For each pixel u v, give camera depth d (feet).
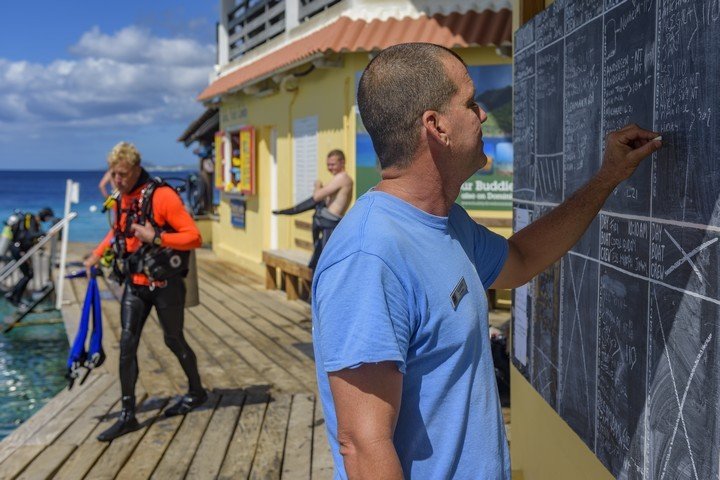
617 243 7.84
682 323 6.30
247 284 41.78
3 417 22.52
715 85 5.67
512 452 13.56
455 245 5.81
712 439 5.80
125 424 17.48
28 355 30.53
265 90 39.50
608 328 8.13
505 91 28.25
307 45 30.96
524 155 11.79
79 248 68.54
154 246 17.38
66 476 15.21
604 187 7.31
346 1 29.89
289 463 15.76
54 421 18.53
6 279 44.86
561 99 9.80
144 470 15.51
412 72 5.58
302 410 19.10
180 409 18.81
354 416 5.02
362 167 29.60
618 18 7.72
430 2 28.63
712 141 5.73
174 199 17.19
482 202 28.89
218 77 52.80
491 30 27.02
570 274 9.53
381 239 5.24
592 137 8.57
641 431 7.23
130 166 16.97
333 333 5.10
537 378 11.21
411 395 5.42
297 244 38.34
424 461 5.41
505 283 7.39
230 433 17.51
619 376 7.80
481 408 5.61
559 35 9.85
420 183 5.68
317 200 26.27
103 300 36.99
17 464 15.75
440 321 5.36
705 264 5.88
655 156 6.81
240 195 49.44
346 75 29.96
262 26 44.62
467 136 5.69
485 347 5.77
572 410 9.46
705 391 5.90
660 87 6.68
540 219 7.59
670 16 6.47
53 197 392.47
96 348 18.54
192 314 32.86
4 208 284.20
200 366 23.70
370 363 4.98
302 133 36.42
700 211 5.95
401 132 5.62
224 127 52.54
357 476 5.00
